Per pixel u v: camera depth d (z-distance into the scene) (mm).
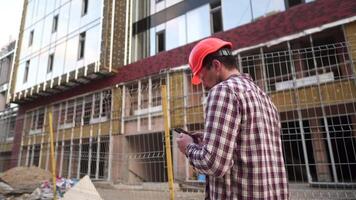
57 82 15820
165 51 12711
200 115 10617
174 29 13344
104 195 8391
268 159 1230
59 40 16859
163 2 14203
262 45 9820
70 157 14875
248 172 1186
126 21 15031
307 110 8453
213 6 12336
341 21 8414
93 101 14789
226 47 1473
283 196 1252
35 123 17766
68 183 8039
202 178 8844
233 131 1179
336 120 8562
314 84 8445
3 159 18938
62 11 17469
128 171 12531
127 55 14453
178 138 1446
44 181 8438
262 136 1234
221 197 1201
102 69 13719
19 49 20125
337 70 8828
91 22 15133
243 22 11125
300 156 9109
